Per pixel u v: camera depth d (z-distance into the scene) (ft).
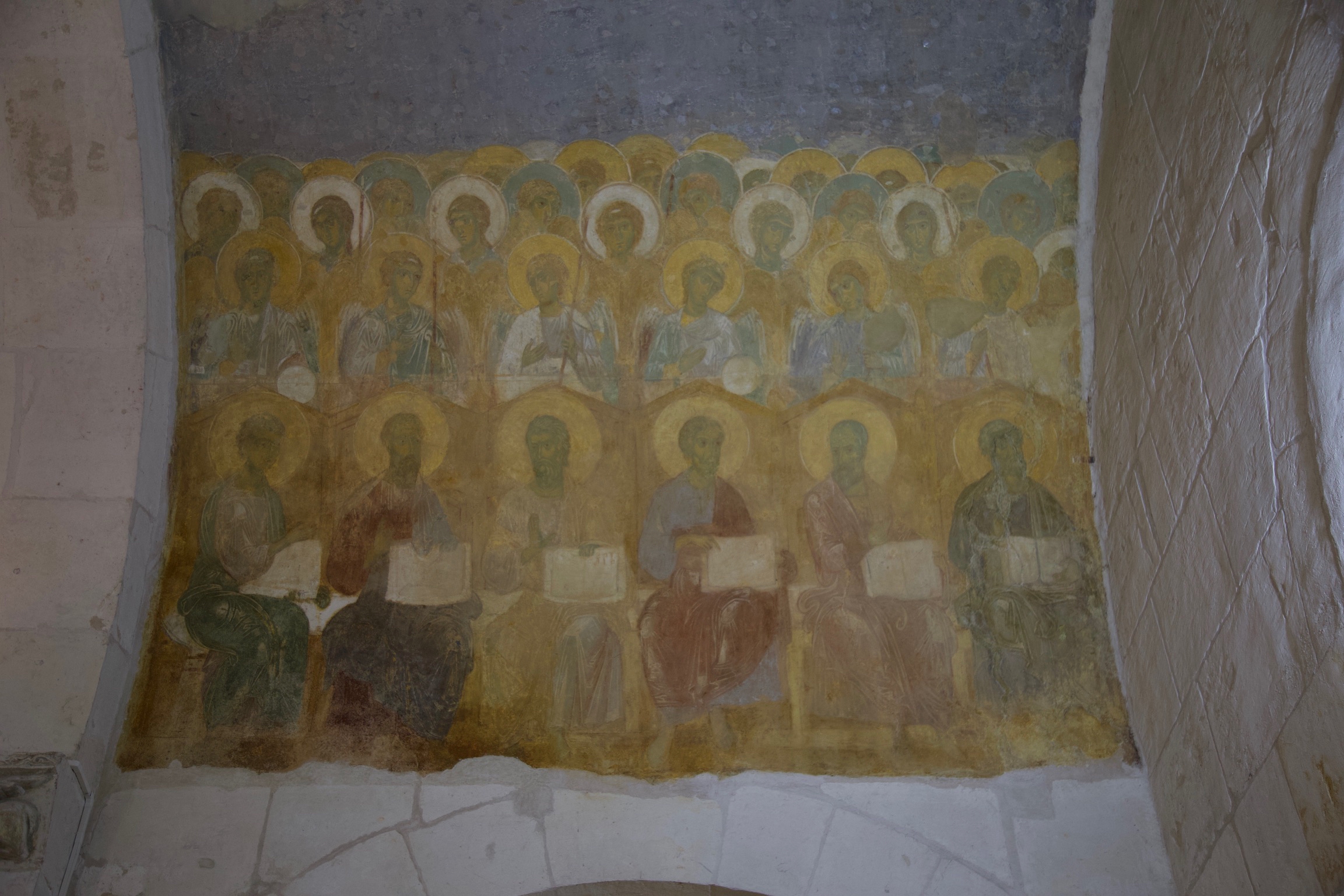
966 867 15.92
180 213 18.38
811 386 18.60
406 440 18.44
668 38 17.93
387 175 18.57
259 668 17.35
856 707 17.22
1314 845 12.92
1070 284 18.52
